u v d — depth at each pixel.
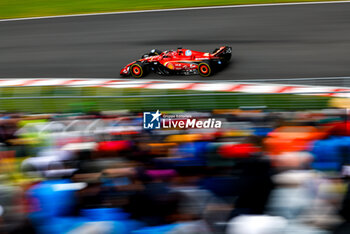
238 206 10.72
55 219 10.72
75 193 10.95
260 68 28.66
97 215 10.58
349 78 18.81
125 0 43.12
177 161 11.93
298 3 36.97
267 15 35.59
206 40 33.06
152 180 11.12
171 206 10.66
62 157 12.30
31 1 45.91
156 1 41.72
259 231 10.23
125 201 10.73
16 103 16.97
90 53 33.59
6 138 13.74
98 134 13.30
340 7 35.09
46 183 11.36
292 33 32.28
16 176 12.04
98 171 11.63
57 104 16.72
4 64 33.62
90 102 16.31
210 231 10.44
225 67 29.25
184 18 37.09
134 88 21.58
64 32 37.44
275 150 11.99
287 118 13.20
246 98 15.45
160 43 33.59
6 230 10.76
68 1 44.59
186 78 28.44
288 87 22.52
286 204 10.56
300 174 11.02
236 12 36.94
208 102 15.52
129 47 33.66
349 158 11.48
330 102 15.03
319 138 12.23
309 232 10.31
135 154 12.16
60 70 31.75
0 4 45.59
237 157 11.66
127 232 10.42
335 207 10.55
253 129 13.07
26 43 36.41
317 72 27.42
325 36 31.22
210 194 10.91
